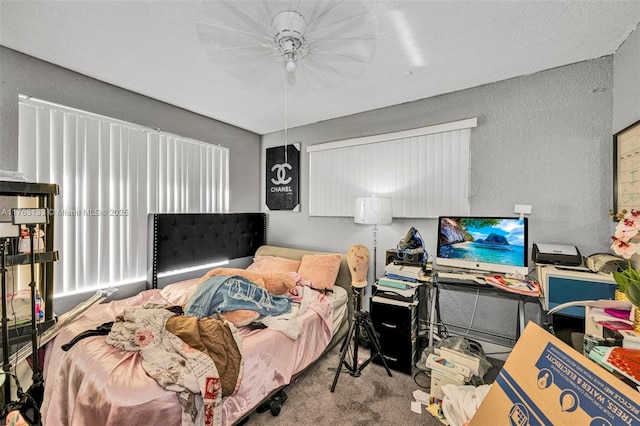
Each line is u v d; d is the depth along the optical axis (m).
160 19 1.42
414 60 1.82
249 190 3.41
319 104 2.57
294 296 2.22
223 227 2.98
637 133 1.50
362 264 2.51
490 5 1.32
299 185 3.24
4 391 1.42
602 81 1.81
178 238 2.54
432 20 1.42
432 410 1.60
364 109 2.71
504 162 2.13
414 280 2.08
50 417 1.27
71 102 1.95
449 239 2.17
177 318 1.50
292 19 1.27
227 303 1.70
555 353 0.87
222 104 2.56
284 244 3.38
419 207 2.47
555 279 1.62
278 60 1.58
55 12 1.37
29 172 1.78
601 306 1.19
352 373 1.98
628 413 0.62
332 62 1.72
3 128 1.68
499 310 2.18
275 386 1.59
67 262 1.94
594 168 1.84
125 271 2.25
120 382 1.14
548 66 1.93
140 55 1.76
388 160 2.62
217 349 1.37
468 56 1.78
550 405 0.78
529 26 1.49
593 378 0.73
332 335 2.21
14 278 1.55
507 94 2.11
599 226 1.83
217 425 1.20
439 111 2.37
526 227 1.91
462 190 2.28
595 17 1.42
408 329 2.00
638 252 1.44
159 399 1.10
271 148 3.46
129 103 2.26
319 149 3.03
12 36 1.56
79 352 1.35
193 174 2.78
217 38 1.42
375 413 1.62
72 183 1.96
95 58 1.80
